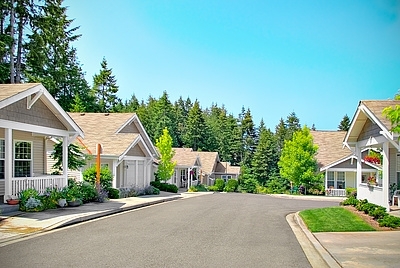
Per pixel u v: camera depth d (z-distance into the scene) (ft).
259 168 185.47
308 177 115.75
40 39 103.09
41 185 51.75
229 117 280.92
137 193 83.20
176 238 32.27
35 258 24.25
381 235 34.91
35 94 49.08
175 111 282.97
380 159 67.92
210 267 23.06
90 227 37.32
